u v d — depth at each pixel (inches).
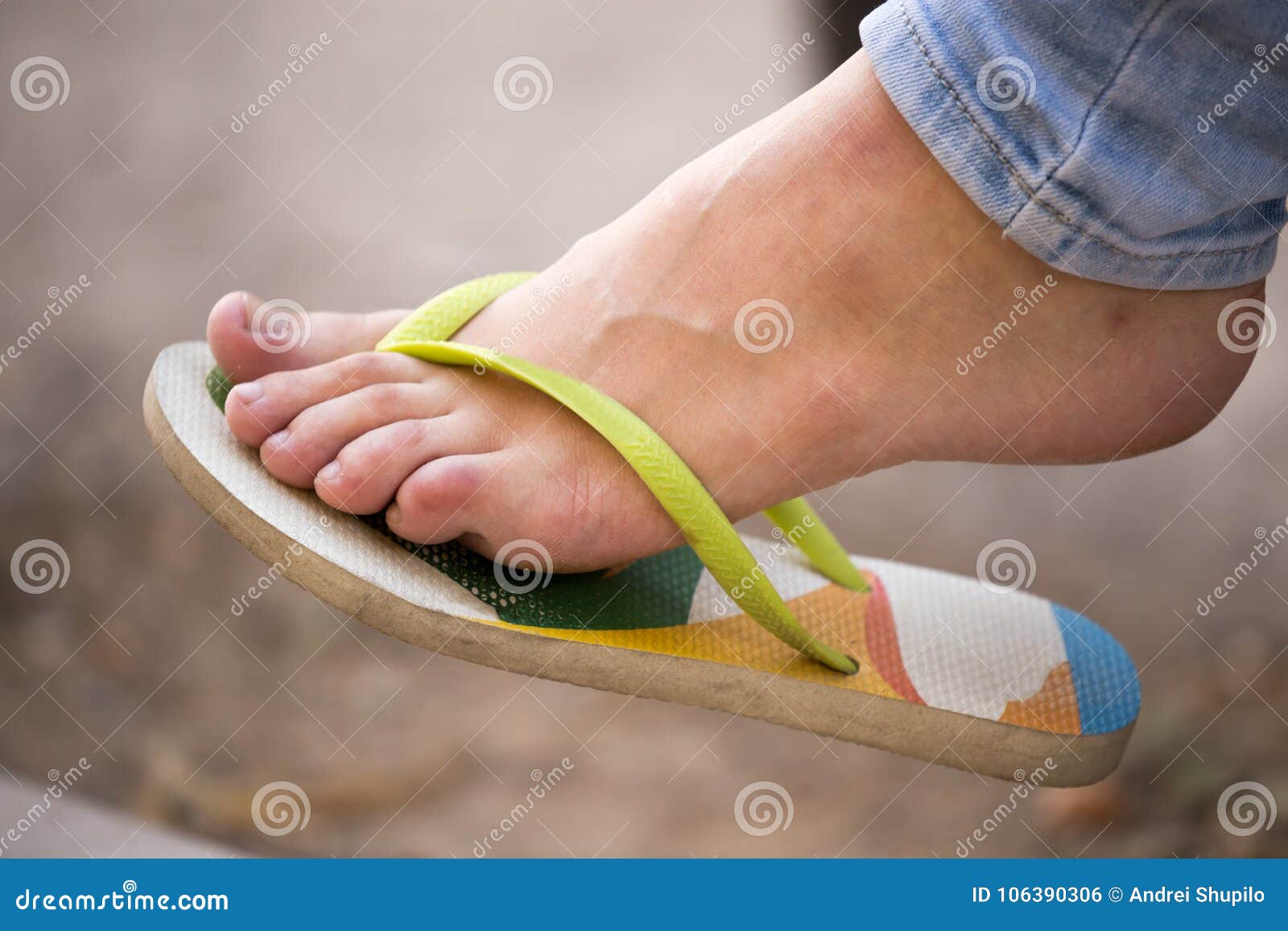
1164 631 46.9
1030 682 31.4
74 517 53.9
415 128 85.0
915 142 26.3
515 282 32.4
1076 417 28.9
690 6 104.0
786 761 46.6
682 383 28.7
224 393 31.1
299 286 66.8
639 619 29.3
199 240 71.0
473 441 28.6
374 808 43.4
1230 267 26.8
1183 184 24.8
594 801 44.3
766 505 30.0
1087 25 23.8
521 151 82.4
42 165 77.9
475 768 45.8
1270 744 41.4
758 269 28.0
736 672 28.2
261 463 28.5
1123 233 25.5
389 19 102.9
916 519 55.5
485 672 51.1
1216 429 57.2
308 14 102.9
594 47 97.7
